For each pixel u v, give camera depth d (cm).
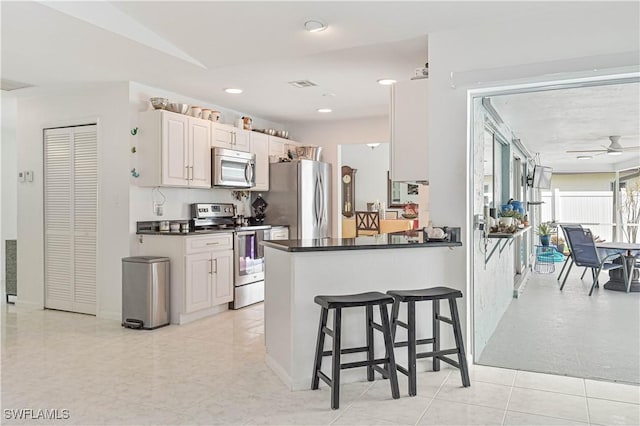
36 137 525
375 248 308
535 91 331
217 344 394
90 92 490
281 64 411
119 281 476
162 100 477
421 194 613
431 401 274
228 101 559
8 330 436
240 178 568
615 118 314
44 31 315
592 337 325
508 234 355
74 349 378
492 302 353
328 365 306
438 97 337
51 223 521
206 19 317
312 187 636
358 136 676
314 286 301
